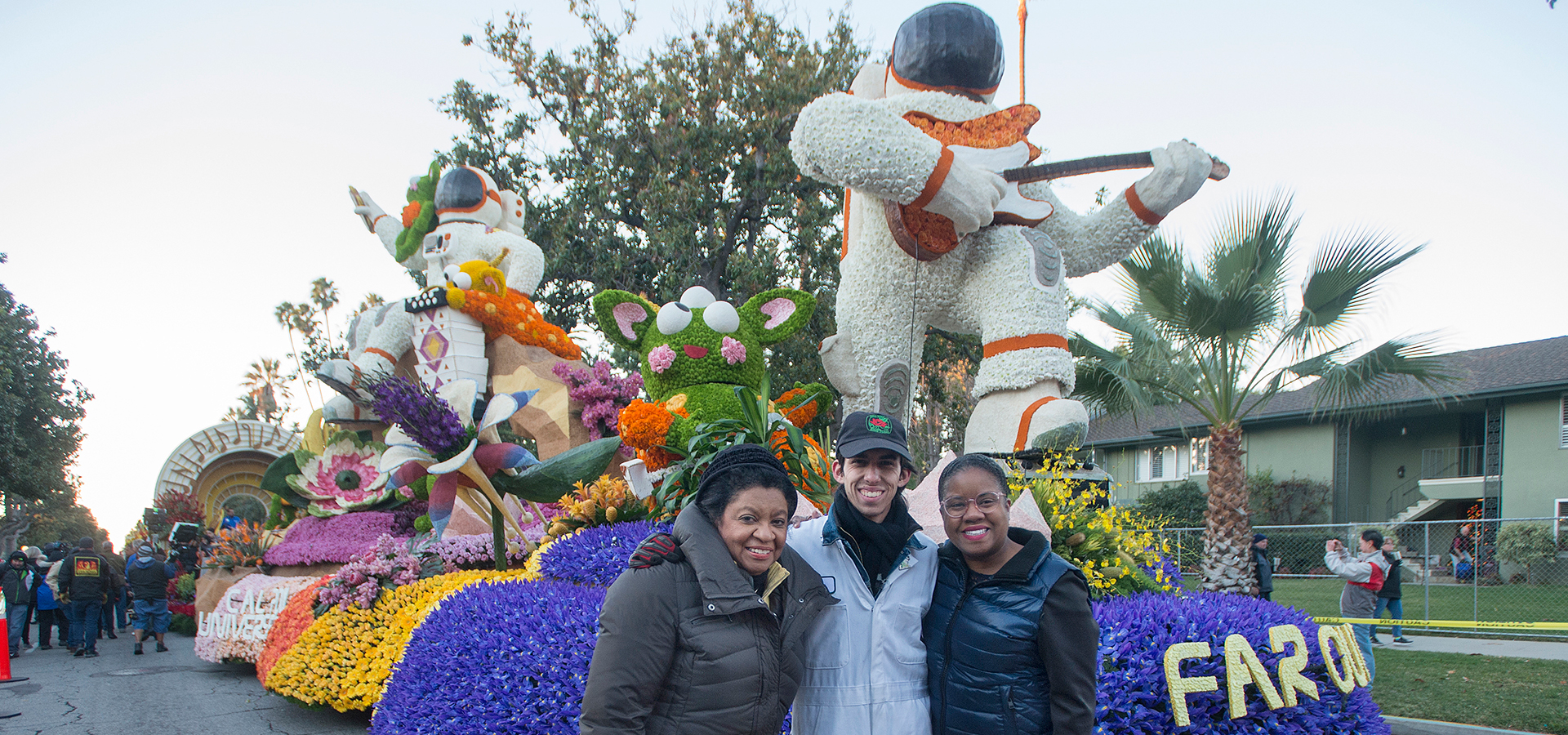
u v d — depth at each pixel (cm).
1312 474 2136
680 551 234
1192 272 980
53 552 1305
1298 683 385
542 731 394
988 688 245
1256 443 2245
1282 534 1936
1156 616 392
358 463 957
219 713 679
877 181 618
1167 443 2412
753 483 233
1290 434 2188
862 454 261
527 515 777
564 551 549
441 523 625
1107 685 364
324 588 634
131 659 1039
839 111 615
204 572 967
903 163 612
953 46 689
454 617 461
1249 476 2175
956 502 251
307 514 980
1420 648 962
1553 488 1831
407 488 850
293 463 1000
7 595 1116
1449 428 2047
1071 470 611
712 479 239
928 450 2041
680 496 520
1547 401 1864
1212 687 370
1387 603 986
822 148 619
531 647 410
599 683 218
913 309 711
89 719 662
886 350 713
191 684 823
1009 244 686
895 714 251
